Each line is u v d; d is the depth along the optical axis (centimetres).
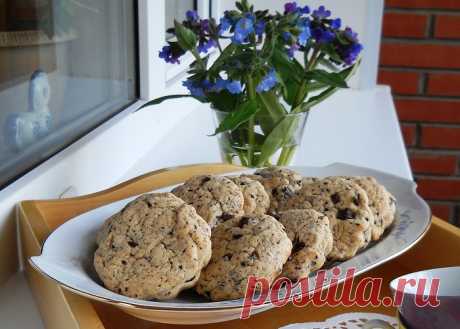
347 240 58
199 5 140
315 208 60
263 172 67
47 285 56
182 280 50
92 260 56
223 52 77
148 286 50
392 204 64
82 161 80
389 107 137
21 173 71
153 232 52
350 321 58
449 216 190
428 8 171
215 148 107
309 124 123
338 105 137
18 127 71
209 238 52
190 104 128
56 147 79
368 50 150
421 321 49
